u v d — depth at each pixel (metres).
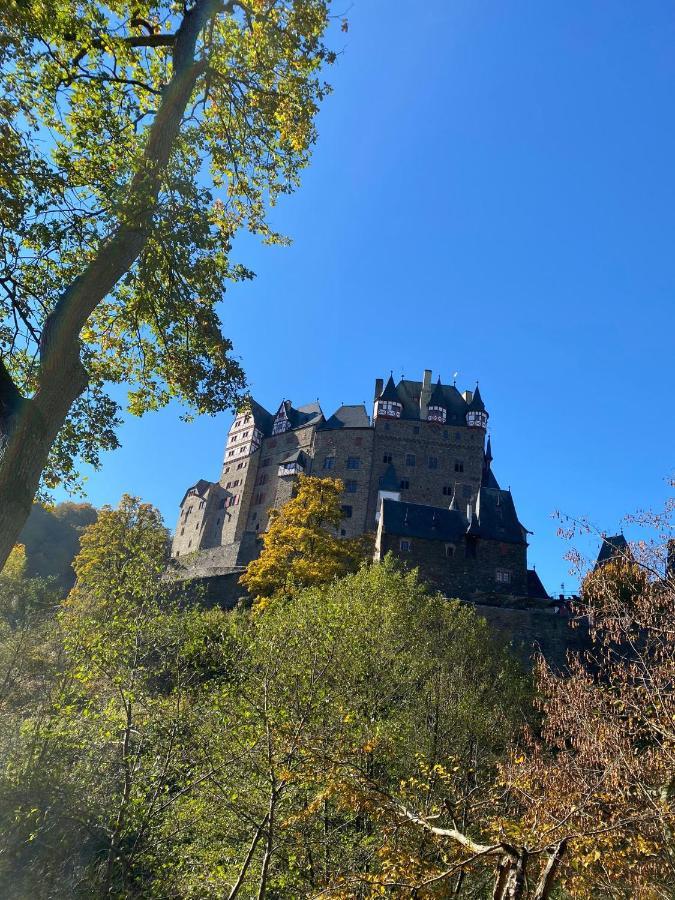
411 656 14.10
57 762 6.85
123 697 6.91
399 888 4.33
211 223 9.06
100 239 7.93
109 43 7.82
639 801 5.58
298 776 5.65
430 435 63.28
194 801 7.02
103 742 7.22
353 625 12.35
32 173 7.07
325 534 33.38
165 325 9.38
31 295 8.16
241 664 7.88
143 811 6.45
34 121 8.24
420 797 6.95
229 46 9.73
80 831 6.61
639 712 7.39
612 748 6.83
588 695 7.96
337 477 61.62
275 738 6.30
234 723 7.23
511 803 6.57
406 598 20.16
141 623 7.54
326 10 9.59
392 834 5.08
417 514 39.50
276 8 9.62
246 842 6.95
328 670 9.02
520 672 20.39
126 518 36.75
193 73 8.68
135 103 8.73
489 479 67.62
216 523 70.81
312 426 67.75
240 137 10.85
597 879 5.20
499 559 37.62
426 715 11.59
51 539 67.38
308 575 30.64
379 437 62.78
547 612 28.20
